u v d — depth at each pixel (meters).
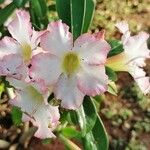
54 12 0.29
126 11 0.47
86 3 0.21
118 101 0.41
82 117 0.21
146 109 0.41
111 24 0.45
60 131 0.28
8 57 0.18
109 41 0.20
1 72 0.18
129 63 0.20
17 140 0.37
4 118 0.38
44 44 0.18
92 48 0.18
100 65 0.18
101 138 0.23
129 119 0.40
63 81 0.18
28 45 0.19
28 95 0.20
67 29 0.18
